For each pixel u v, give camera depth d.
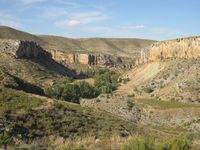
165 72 196.38
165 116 100.19
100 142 20.98
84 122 37.03
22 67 183.12
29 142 24.70
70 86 142.12
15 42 196.00
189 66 189.38
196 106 108.88
